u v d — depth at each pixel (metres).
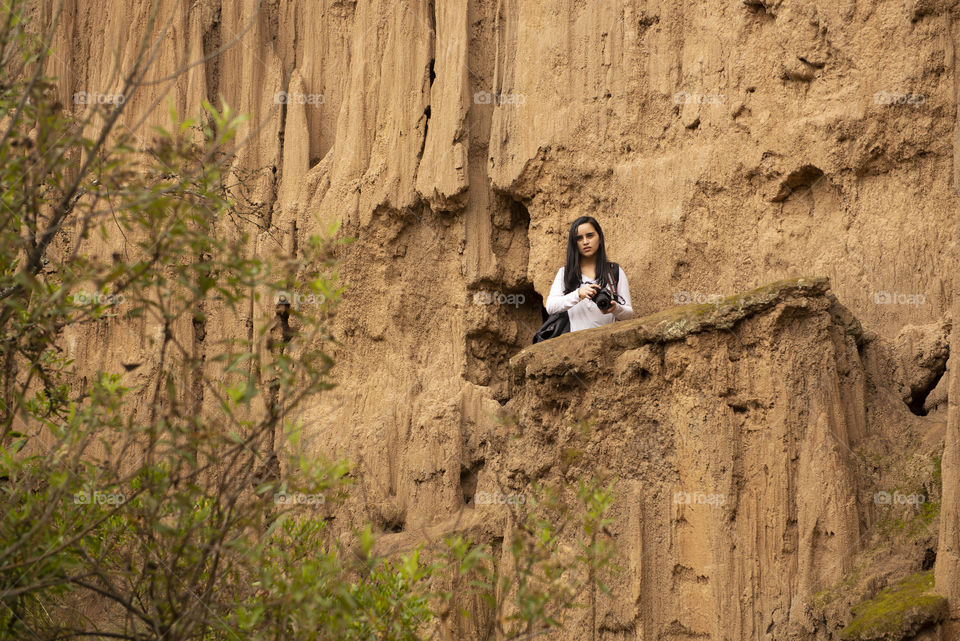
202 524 4.09
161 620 4.09
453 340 9.30
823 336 5.76
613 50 8.60
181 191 4.08
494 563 7.14
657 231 8.11
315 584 4.05
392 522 8.54
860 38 7.25
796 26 7.54
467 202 9.26
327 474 4.28
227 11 11.93
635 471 6.22
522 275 9.20
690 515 5.96
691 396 6.04
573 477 6.43
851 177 7.25
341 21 11.09
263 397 9.66
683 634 5.90
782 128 7.59
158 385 4.19
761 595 5.64
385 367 9.48
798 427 5.70
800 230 7.47
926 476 5.59
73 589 4.59
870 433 5.93
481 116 9.43
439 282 9.45
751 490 5.79
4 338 4.34
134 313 3.96
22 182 4.17
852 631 5.02
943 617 4.84
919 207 6.96
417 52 9.70
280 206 10.68
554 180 8.77
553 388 6.65
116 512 4.25
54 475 4.16
